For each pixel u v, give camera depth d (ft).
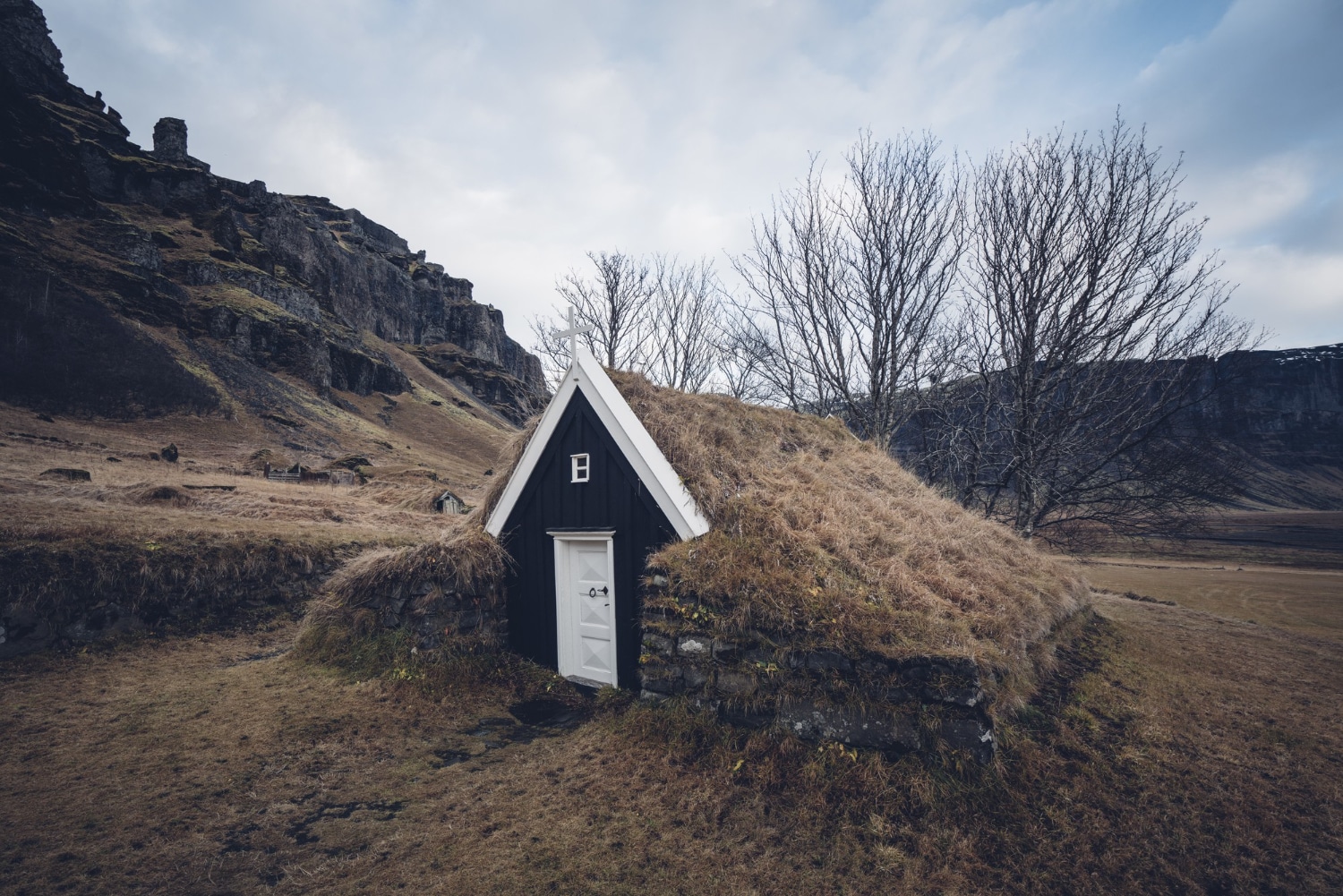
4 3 356.59
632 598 23.58
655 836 14.93
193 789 17.40
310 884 13.25
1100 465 48.60
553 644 26.53
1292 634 38.86
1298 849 14.52
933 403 58.54
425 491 100.63
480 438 345.51
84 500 50.11
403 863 13.99
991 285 51.67
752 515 22.07
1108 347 46.55
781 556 20.58
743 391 75.25
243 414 197.77
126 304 223.10
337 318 410.93
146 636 33.14
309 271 417.69
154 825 15.51
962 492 55.72
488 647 27.14
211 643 33.96
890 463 37.45
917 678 16.48
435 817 15.98
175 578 36.04
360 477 128.57
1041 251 46.78
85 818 15.79
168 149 414.21
